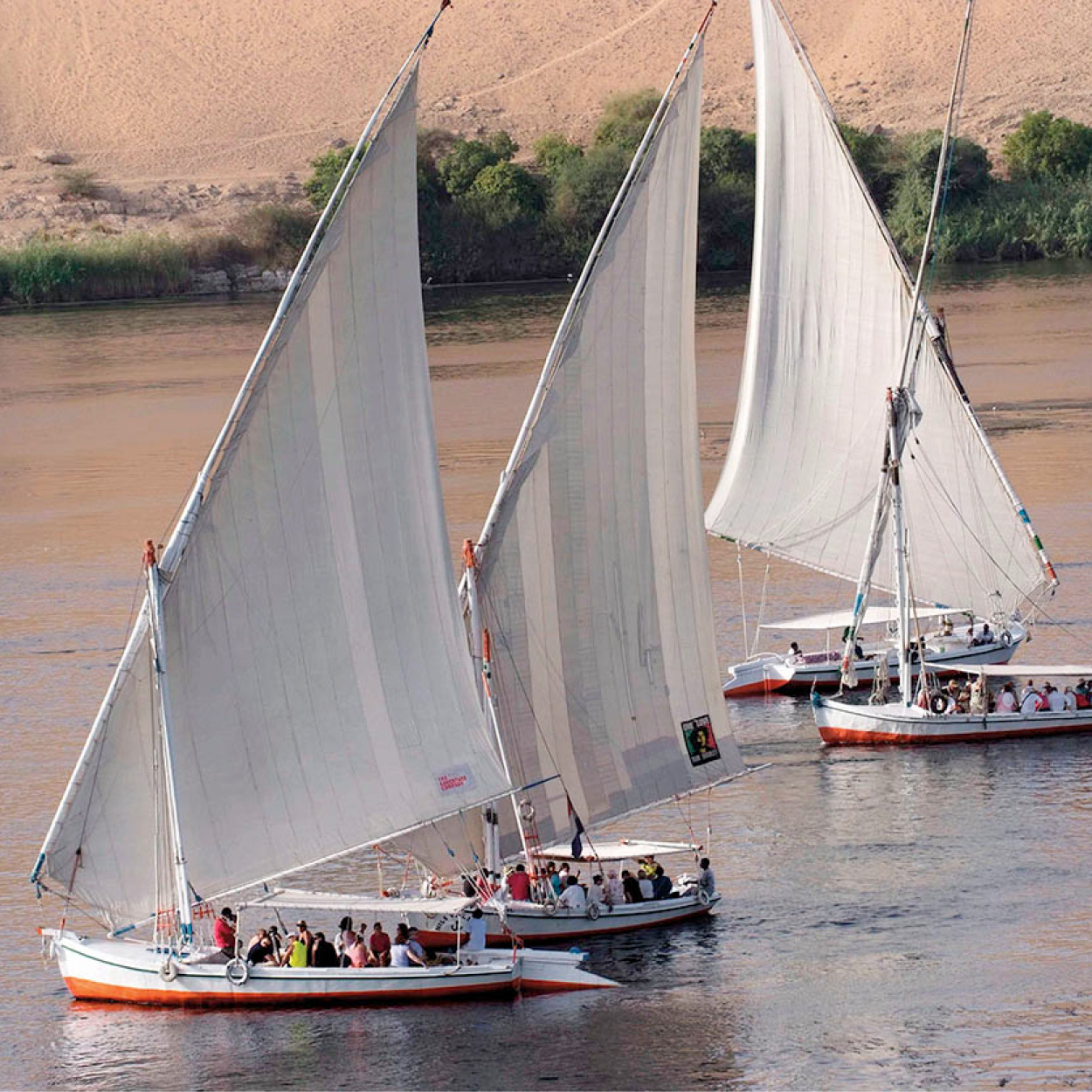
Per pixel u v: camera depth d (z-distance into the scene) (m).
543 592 146.88
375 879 156.38
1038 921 141.12
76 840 128.38
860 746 186.88
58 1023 128.62
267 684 131.12
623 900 143.25
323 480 132.50
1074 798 167.38
